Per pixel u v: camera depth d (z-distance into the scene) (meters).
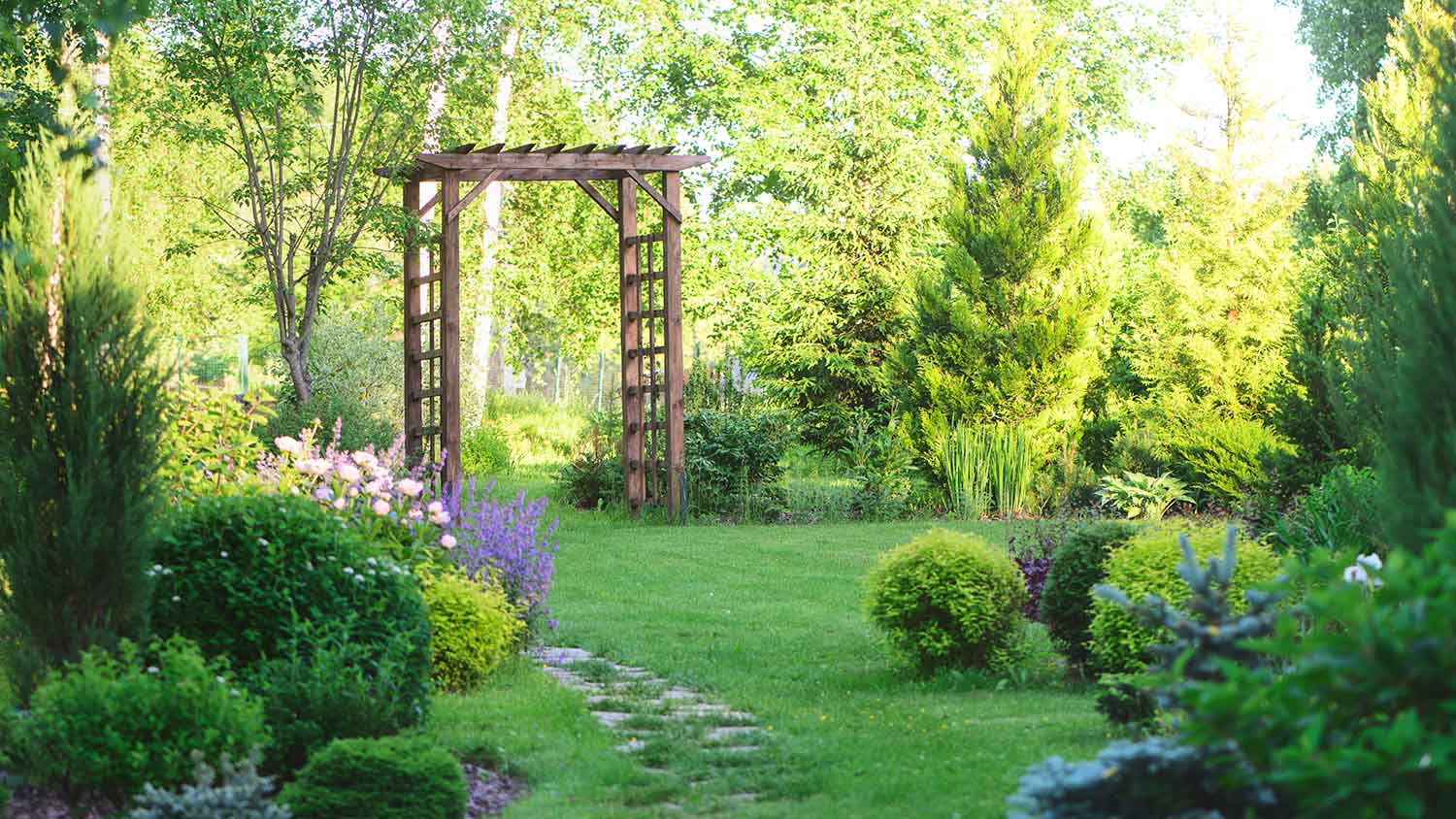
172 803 4.76
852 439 21.53
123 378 6.19
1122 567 7.38
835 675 8.70
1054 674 8.51
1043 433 19.83
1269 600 4.29
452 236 16.97
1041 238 19.72
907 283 22.05
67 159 6.24
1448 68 5.50
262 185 17.95
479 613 8.09
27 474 6.00
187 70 17.28
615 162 18.31
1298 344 15.10
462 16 18.23
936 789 5.65
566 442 30.23
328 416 17.91
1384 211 12.18
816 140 23.73
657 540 16.64
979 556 8.50
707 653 9.59
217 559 6.50
